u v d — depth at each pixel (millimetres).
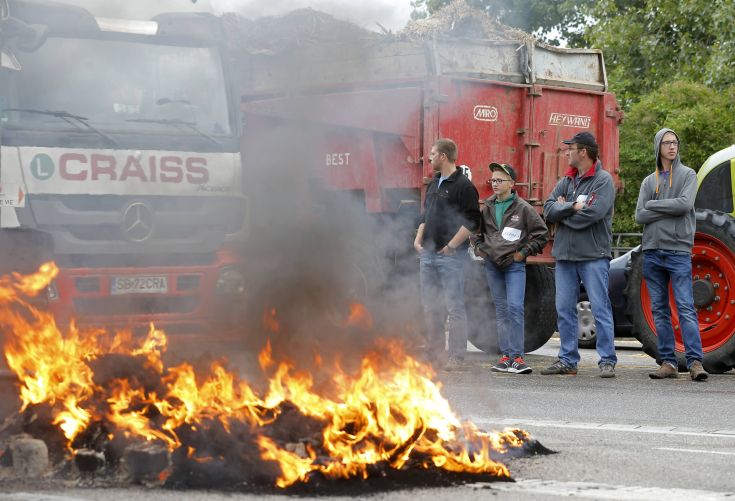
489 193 13078
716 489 5391
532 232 11086
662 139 10664
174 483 5285
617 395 9328
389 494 5125
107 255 8766
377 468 5414
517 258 11039
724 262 11141
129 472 5371
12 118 8656
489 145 13062
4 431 5770
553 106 13578
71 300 8492
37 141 8656
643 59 31375
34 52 8844
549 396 9211
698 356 10562
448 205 11023
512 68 13328
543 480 5531
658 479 5613
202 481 5285
